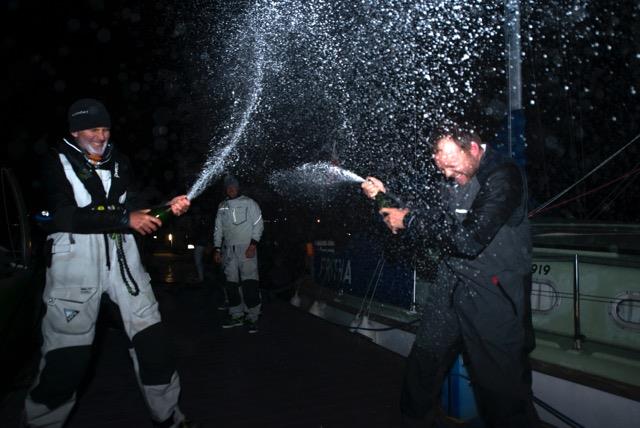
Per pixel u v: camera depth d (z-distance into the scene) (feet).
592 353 10.54
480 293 7.82
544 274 11.77
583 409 10.12
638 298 10.14
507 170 7.71
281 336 19.07
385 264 17.63
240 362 15.78
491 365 7.81
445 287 8.43
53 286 8.21
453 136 8.06
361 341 17.65
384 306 17.51
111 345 17.65
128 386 13.60
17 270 13.01
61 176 8.24
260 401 12.50
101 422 11.27
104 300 9.16
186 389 13.37
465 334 8.00
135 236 9.20
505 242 7.80
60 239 8.32
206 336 19.16
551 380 10.73
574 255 10.74
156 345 8.92
